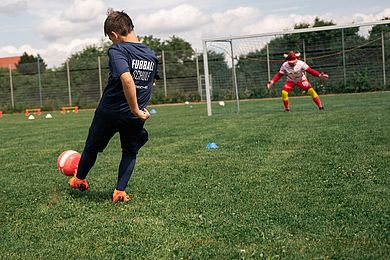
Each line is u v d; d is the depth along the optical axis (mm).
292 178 4980
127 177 4426
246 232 3305
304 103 19875
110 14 4289
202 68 32125
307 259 2773
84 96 33188
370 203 3855
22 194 4879
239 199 4223
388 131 8258
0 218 3990
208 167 5887
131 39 4258
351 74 25562
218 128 10945
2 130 14562
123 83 4055
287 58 14969
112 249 3102
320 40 25828
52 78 33281
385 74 25094
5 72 33500
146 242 3209
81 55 42188
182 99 32281
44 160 7402
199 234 3320
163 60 32438
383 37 24922
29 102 33469
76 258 2986
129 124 4320
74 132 12508
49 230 3594
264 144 7652
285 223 3463
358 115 11914
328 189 4422
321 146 7043
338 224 3377
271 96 26141
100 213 4016
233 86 26109
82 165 4605
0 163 7227
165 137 9602
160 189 4797
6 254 3102
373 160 5684
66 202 4453
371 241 3004
